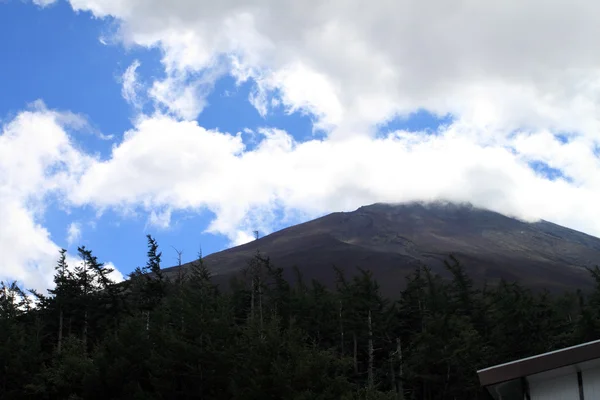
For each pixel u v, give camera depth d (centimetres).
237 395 4112
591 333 5703
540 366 1820
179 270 7138
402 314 6619
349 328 6075
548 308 6328
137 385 4597
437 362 5394
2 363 5203
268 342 4369
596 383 1792
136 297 6906
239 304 6700
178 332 4862
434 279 7281
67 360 5047
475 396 5503
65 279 6625
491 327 6494
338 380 4241
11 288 6712
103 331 6412
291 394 4003
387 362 5762
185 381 4738
